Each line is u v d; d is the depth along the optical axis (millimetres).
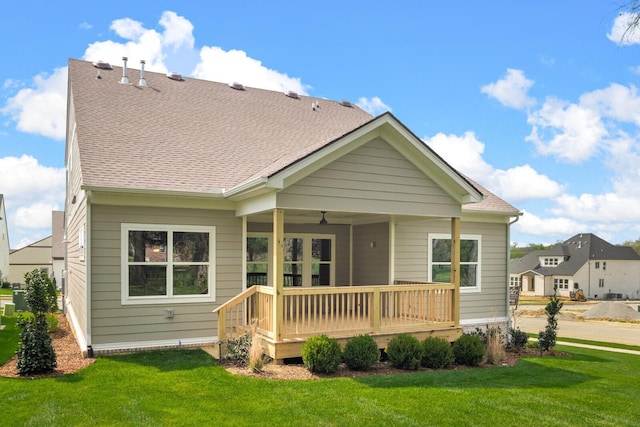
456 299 11352
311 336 9648
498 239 15070
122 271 10328
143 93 14727
